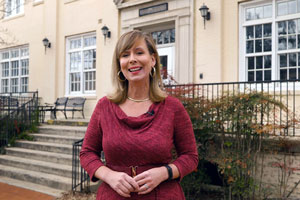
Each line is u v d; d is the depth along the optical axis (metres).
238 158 4.38
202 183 4.92
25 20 12.25
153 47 1.71
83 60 10.57
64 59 10.91
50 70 11.16
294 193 4.64
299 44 6.44
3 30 11.91
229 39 7.19
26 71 12.41
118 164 1.56
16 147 8.01
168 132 1.57
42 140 7.96
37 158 7.07
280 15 6.67
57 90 11.04
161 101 1.65
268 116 4.34
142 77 1.63
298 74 6.43
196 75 7.60
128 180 1.43
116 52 1.71
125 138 1.51
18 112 8.91
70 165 6.40
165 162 1.56
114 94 1.69
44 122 9.27
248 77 7.05
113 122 1.59
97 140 1.68
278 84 6.60
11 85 13.01
